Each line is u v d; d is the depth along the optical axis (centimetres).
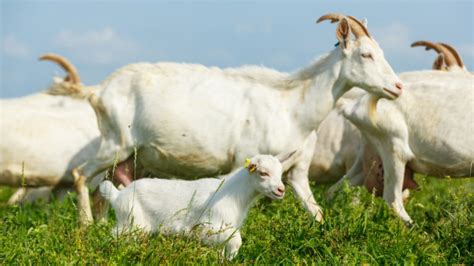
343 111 966
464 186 873
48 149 1124
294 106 884
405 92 934
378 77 855
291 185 886
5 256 642
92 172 934
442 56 1202
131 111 910
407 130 931
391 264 664
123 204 729
